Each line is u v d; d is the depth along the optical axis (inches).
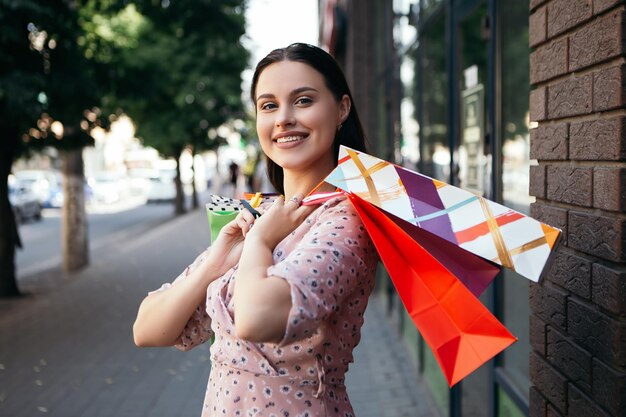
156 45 681.0
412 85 239.9
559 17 76.4
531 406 88.0
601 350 67.6
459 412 160.6
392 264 55.6
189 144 901.8
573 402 74.4
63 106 304.8
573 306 74.2
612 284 65.1
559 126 77.3
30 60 291.9
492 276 57.3
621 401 63.9
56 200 1114.1
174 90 729.0
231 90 743.7
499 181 131.4
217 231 70.7
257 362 60.0
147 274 425.4
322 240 54.7
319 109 63.6
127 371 223.5
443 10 185.3
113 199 1237.1
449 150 174.1
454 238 53.9
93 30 347.9
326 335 58.9
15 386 210.5
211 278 65.2
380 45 322.3
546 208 81.8
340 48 432.5
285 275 51.0
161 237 646.5
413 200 56.1
